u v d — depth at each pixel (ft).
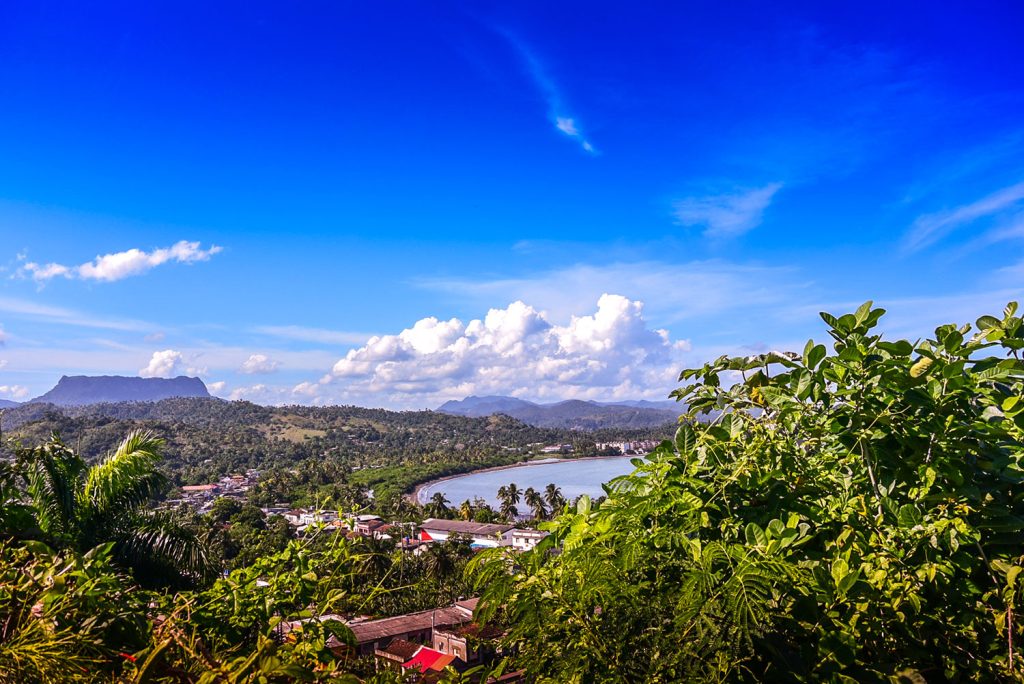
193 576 21.33
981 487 6.25
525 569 5.71
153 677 5.31
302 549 6.84
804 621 5.32
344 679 5.16
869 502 6.33
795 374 6.99
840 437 6.66
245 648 6.27
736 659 4.69
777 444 6.44
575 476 600.80
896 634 5.49
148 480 23.90
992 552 5.98
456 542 140.46
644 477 6.44
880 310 6.72
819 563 5.49
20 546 7.91
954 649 5.53
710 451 6.41
